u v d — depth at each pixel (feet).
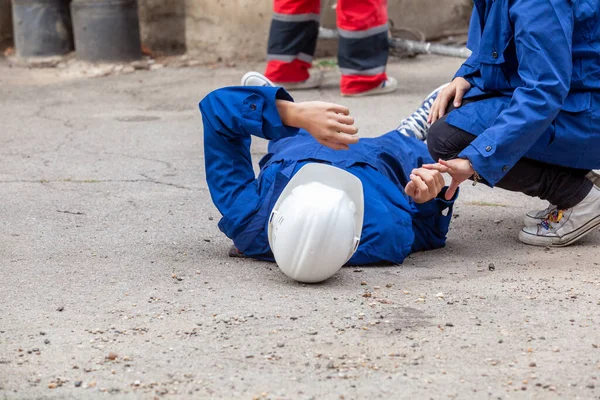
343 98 34.04
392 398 10.41
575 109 15.29
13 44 46.83
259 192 15.79
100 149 26.55
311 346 11.91
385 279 14.85
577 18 14.67
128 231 18.12
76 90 37.09
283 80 35.65
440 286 14.42
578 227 16.81
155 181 22.67
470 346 11.84
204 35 43.60
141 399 10.52
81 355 11.76
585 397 10.43
